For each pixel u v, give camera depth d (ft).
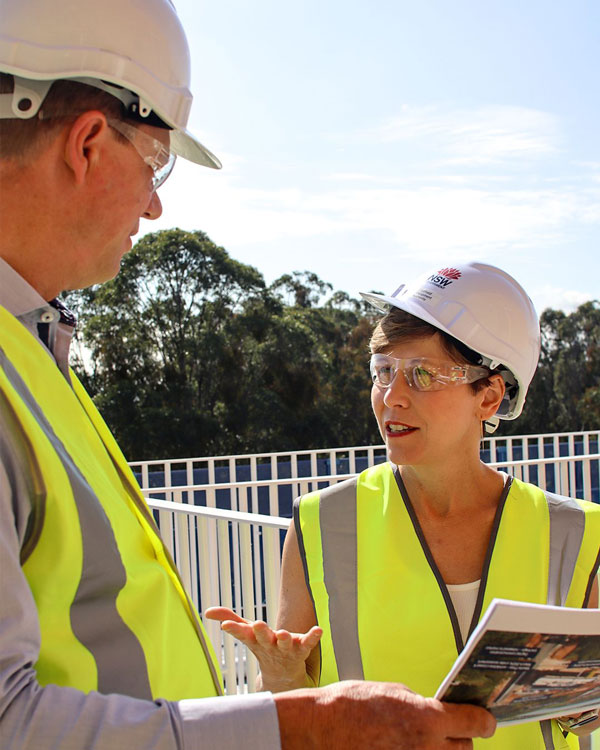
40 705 3.13
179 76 4.65
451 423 5.90
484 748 5.54
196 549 19.38
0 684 3.06
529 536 5.89
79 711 3.18
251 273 92.17
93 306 90.38
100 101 4.24
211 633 12.76
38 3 4.18
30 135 4.11
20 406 3.57
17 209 4.17
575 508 6.02
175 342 89.40
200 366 89.40
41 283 4.33
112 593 3.85
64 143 4.16
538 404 111.24
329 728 3.50
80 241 4.31
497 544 5.87
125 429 85.51
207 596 12.60
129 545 4.15
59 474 3.63
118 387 86.84
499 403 6.17
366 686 3.66
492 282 6.11
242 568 11.79
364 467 42.55
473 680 3.81
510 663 3.83
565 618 3.77
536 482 31.40
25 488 3.48
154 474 41.32
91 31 4.22
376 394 6.15
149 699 3.85
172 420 85.76
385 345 6.07
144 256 89.40
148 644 3.94
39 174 4.15
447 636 5.69
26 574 3.52
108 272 4.56
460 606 5.83
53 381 4.22
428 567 5.87
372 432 98.53
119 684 3.75
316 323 103.86
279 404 90.58
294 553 6.38
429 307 5.97
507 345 5.98
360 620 5.92
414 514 6.06
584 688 4.42
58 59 4.12
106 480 4.27
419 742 3.57
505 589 5.74
